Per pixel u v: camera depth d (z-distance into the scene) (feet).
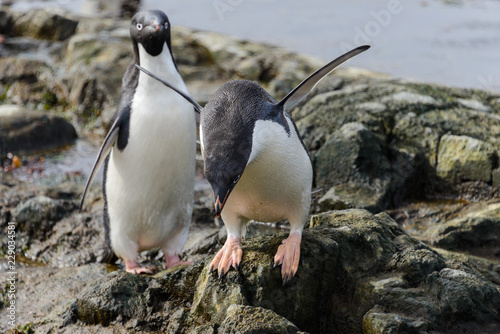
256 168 15.97
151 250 28.35
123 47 52.54
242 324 16.11
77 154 41.91
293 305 18.08
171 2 73.41
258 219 18.42
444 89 37.83
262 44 55.06
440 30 59.00
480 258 23.59
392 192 30.89
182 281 19.53
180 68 51.37
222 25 63.67
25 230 30.27
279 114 16.33
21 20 64.39
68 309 20.70
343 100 35.76
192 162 24.79
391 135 33.37
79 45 53.98
